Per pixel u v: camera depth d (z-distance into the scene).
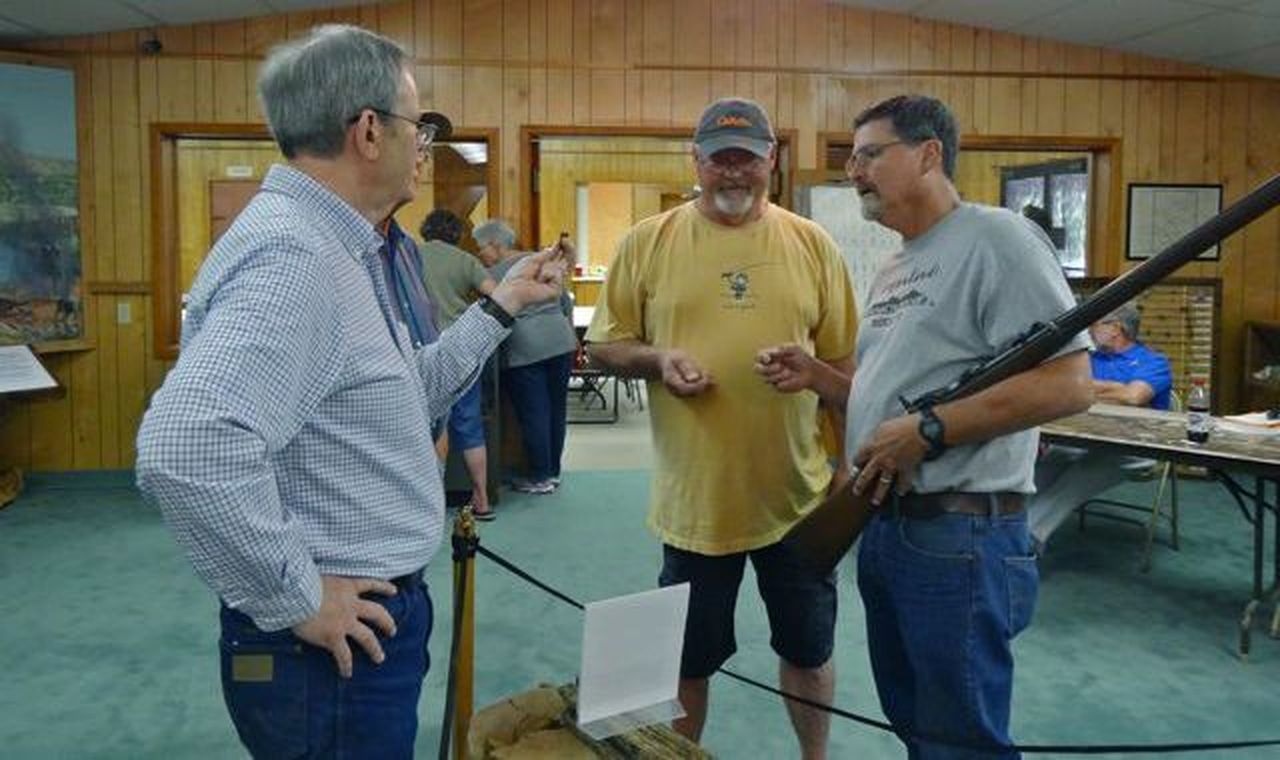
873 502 1.62
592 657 1.42
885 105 1.66
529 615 3.55
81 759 2.53
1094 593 3.87
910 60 5.98
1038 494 4.22
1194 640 3.39
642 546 4.43
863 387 1.74
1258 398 6.05
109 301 5.72
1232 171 6.18
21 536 4.59
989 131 6.04
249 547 1.08
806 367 1.95
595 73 5.88
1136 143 6.12
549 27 5.86
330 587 1.21
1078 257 6.37
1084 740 2.66
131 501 5.31
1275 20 5.20
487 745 1.57
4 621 3.48
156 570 4.08
